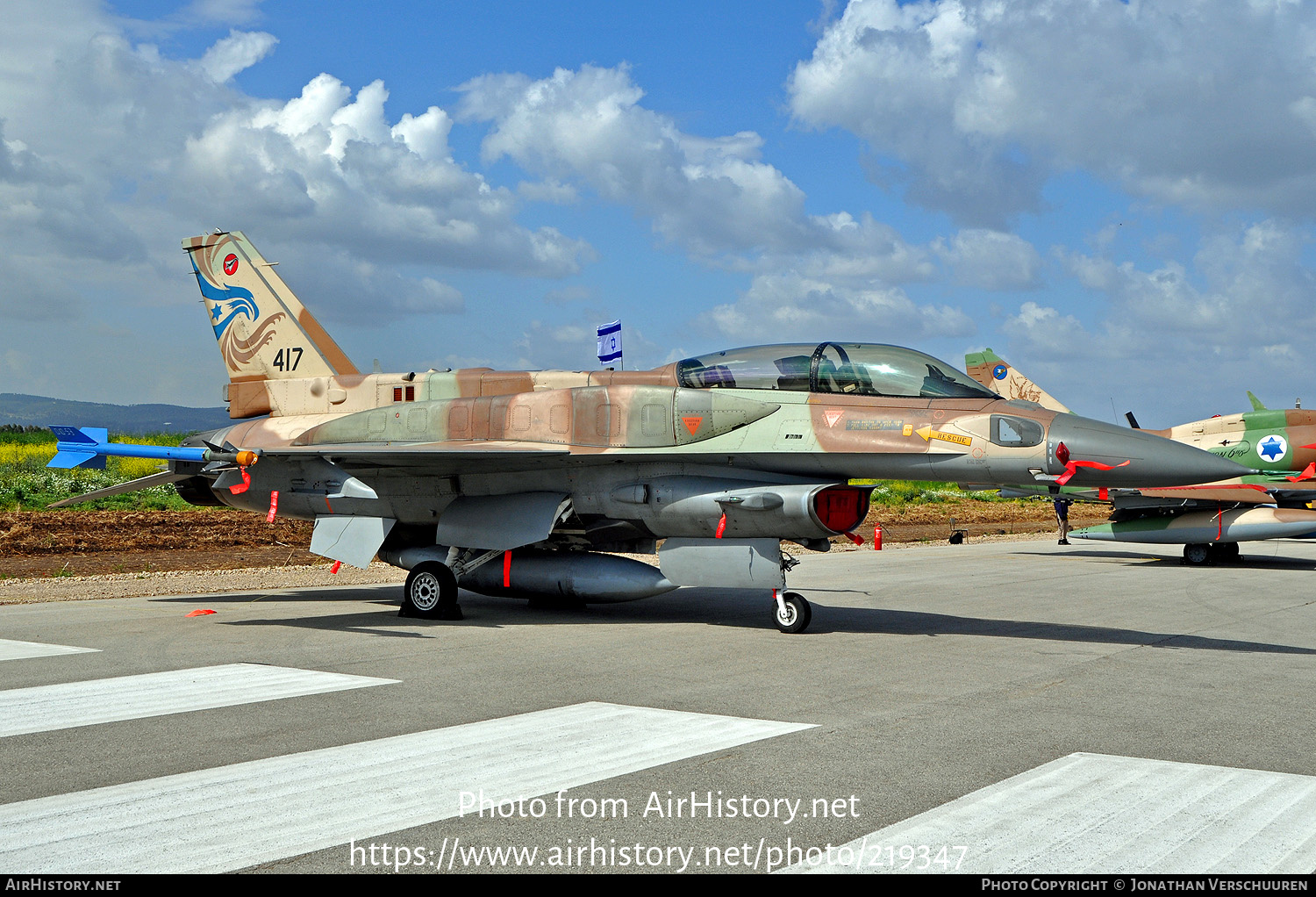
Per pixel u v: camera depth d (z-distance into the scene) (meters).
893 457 10.07
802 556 22.73
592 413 11.23
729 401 10.72
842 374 10.60
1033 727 5.93
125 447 10.69
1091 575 18.08
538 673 7.71
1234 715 6.30
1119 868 3.65
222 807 4.32
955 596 14.17
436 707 6.43
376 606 12.59
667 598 13.72
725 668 8.01
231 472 12.72
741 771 4.91
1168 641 9.78
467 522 11.59
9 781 4.70
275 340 14.30
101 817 4.18
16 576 16.16
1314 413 23.64
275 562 19.33
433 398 12.78
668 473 11.04
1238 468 9.16
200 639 9.49
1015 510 46.94
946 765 5.03
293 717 6.09
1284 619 11.73
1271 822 4.15
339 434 12.89
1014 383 28.42
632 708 6.40
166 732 5.67
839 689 7.11
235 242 14.73
